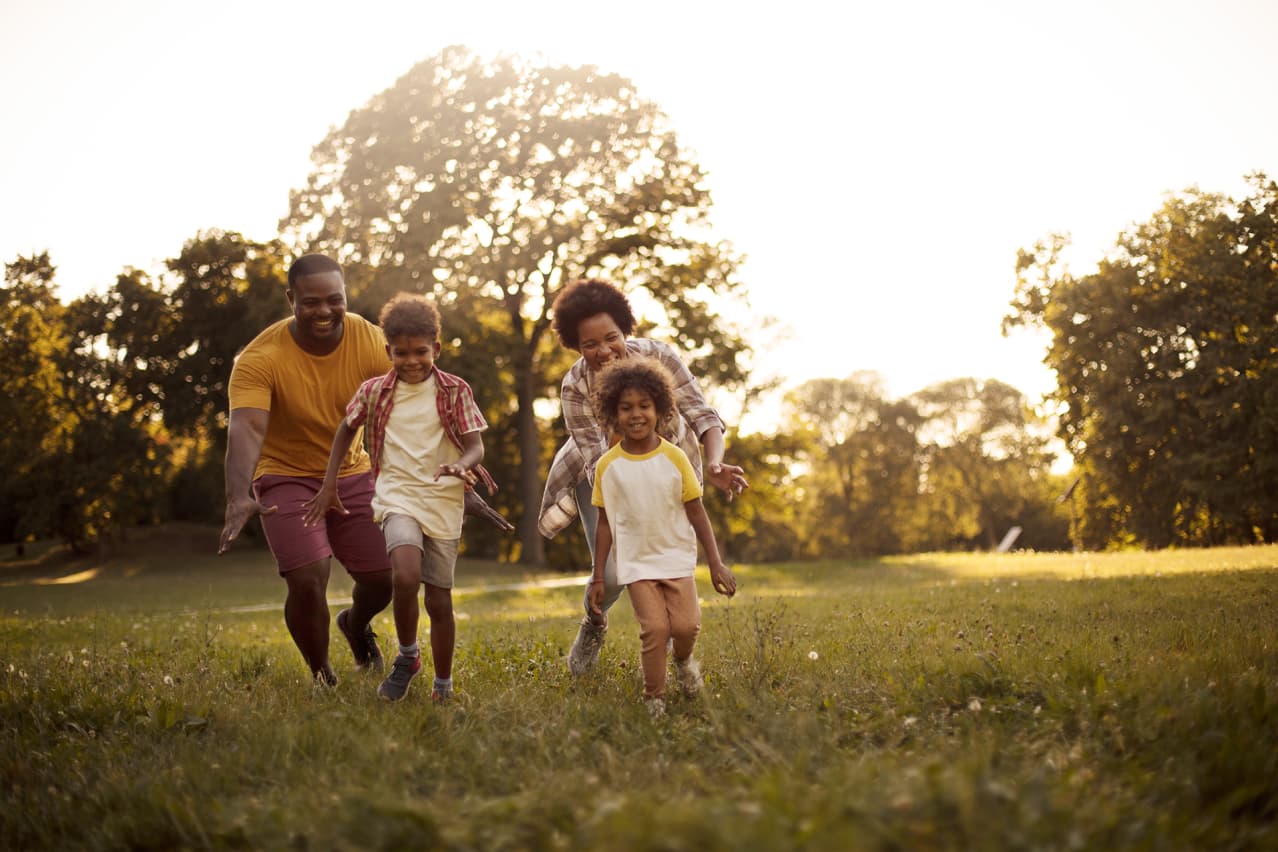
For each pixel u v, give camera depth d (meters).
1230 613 6.94
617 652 6.09
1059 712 3.53
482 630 8.57
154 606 18.78
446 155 31.59
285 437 5.39
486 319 36.56
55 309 47.50
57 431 46.12
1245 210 35.19
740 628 7.33
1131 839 2.22
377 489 4.75
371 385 4.78
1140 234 35.78
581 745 3.44
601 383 4.52
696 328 34.44
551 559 40.06
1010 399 64.69
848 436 65.31
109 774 3.37
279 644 8.05
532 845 2.34
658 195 33.44
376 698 4.64
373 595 5.58
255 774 3.29
